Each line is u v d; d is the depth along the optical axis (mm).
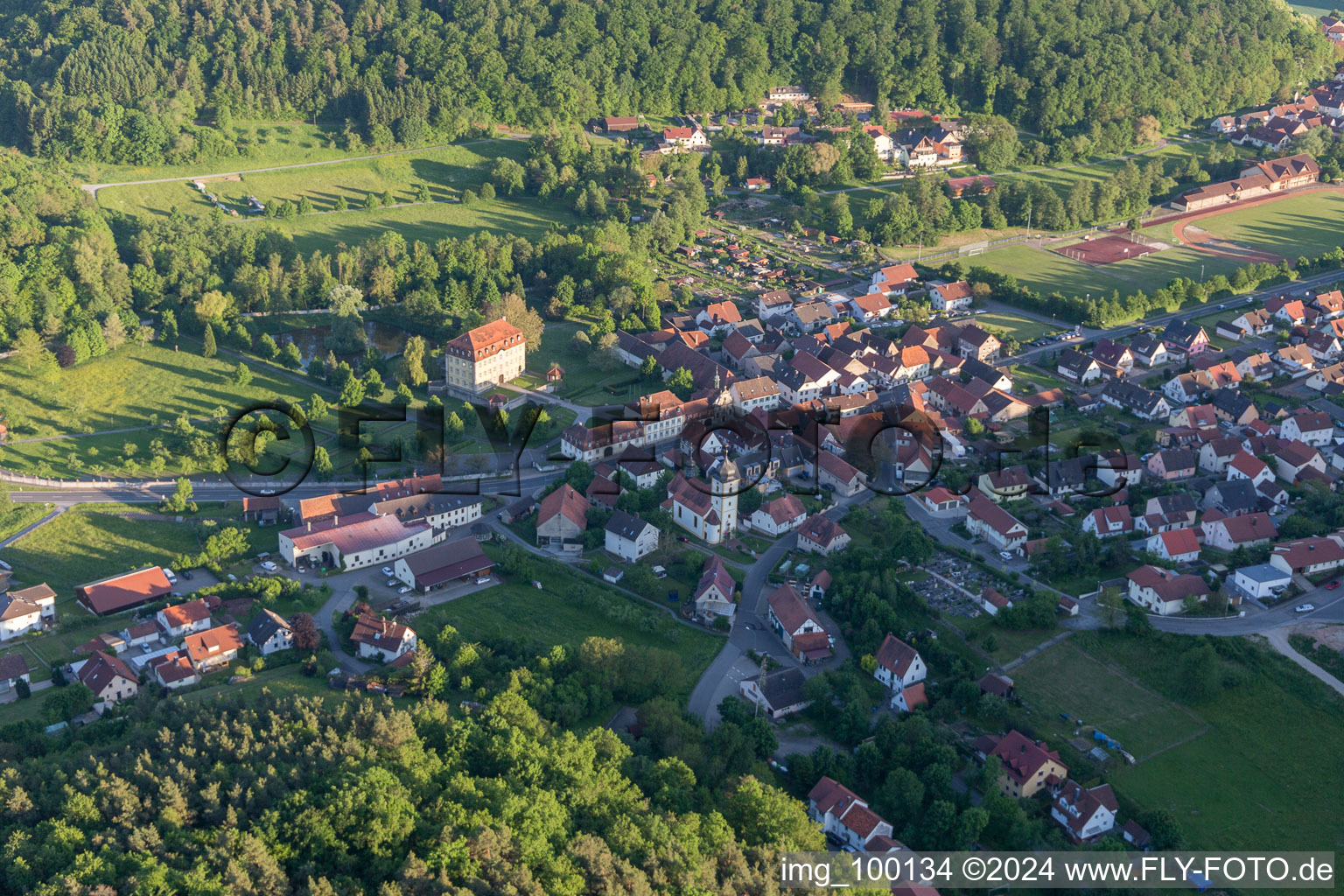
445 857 182375
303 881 181250
